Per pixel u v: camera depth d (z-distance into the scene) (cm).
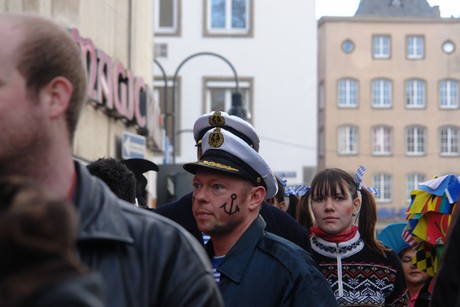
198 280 256
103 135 1293
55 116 244
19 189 170
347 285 593
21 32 241
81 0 1174
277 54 3853
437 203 635
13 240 161
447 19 6556
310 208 681
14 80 238
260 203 448
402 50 6600
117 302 241
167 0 3894
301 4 3853
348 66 6600
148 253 251
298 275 429
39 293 160
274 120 3850
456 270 367
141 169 645
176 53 3888
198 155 525
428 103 6594
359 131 6600
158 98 3900
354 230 601
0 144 238
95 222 244
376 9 7744
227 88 3875
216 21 3888
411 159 6581
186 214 538
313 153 3847
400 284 602
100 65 1205
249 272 432
